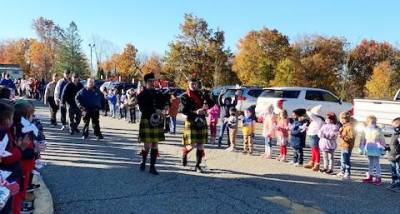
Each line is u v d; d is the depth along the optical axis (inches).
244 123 473.4
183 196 285.1
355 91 2815.0
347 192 318.7
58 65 3356.3
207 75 2337.6
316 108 400.8
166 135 595.8
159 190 297.0
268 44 2701.8
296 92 794.2
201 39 2341.3
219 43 2353.6
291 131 420.2
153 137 343.0
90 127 639.8
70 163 369.7
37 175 285.4
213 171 368.2
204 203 271.1
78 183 305.9
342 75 2920.8
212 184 321.7
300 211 263.3
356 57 3090.6
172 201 272.8
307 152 508.7
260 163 418.3
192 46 2336.4
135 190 294.0
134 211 249.8
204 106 363.6
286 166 409.1
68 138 515.5
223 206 266.5
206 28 2341.3
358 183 351.6
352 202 291.6
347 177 366.0
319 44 3056.1
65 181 309.9
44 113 869.2
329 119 383.9
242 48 2716.5
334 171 398.3
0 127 170.6
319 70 2755.9
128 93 749.3
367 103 593.6
